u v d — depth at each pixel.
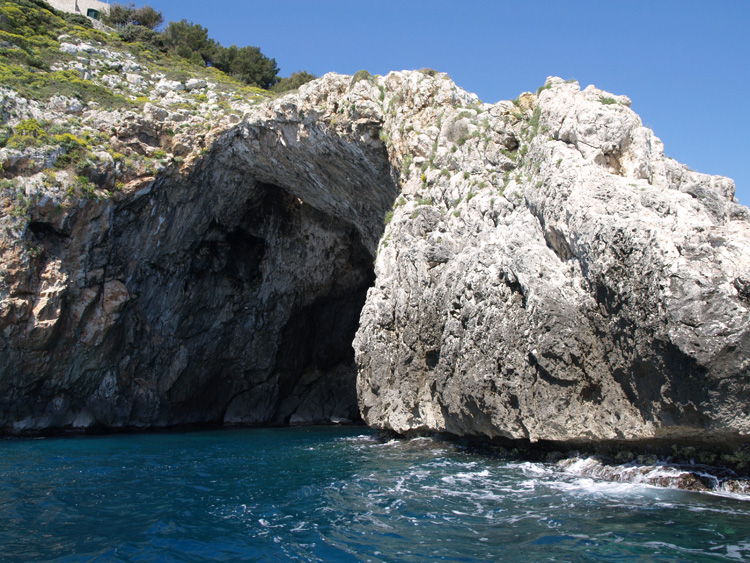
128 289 26.08
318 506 9.55
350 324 33.94
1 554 7.34
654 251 10.09
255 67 45.97
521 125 17.28
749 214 13.28
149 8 47.31
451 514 8.88
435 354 16.45
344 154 23.03
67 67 31.45
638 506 8.97
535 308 12.32
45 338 22.53
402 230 18.42
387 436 19.25
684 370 9.52
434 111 19.92
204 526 8.45
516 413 12.80
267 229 30.94
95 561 7.03
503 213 15.30
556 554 6.95
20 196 22.19
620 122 13.75
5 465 14.73
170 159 25.73
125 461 15.42
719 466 10.38
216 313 29.88
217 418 31.41
